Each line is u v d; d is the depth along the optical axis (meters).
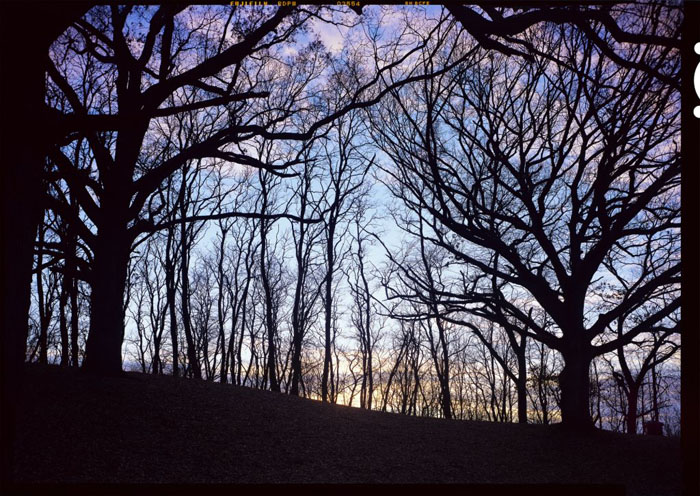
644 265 23.53
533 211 19.78
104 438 11.90
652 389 35.84
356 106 15.67
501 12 13.91
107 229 17.56
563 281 19.80
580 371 19.36
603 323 19.11
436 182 20.59
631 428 27.83
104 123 8.96
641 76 16.97
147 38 18.36
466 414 51.38
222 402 17.03
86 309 34.75
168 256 31.20
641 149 19.17
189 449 12.17
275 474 11.38
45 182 18.03
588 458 15.59
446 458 14.60
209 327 47.16
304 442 14.34
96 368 17.12
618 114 18.16
